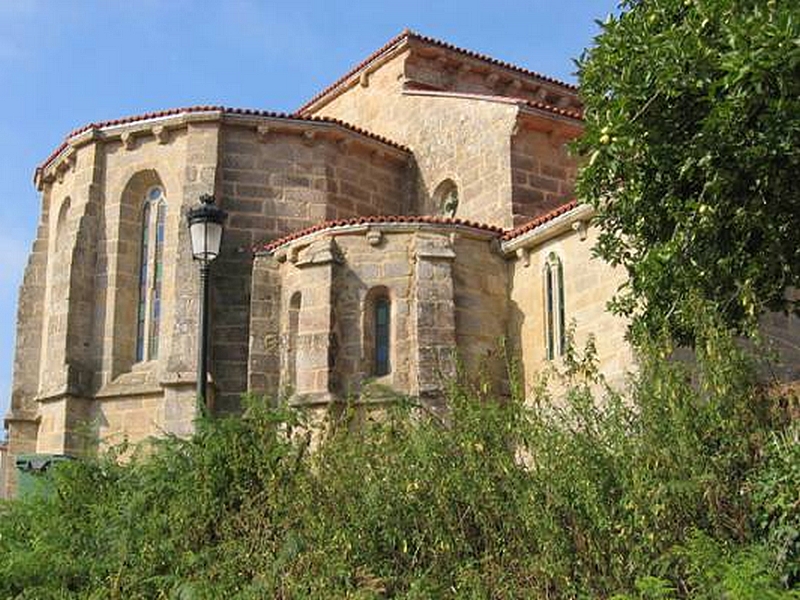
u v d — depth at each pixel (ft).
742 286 44.78
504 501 39.60
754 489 36.96
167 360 91.25
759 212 45.03
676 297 47.39
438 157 103.65
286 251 89.66
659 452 37.17
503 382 84.28
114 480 49.70
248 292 93.30
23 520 49.21
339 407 81.30
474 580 37.68
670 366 40.60
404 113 109.70
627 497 36.65
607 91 49.42
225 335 91.50
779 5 42.50
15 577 43.52
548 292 83.46
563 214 81.05
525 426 40.81
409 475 41.27
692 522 36.88
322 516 41.42
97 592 41.96
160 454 48.32
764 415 38.99
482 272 86.02
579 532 37.65
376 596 38.14
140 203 98.89
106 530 45.39
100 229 98.27
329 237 86.07
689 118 46.68
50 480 51.39
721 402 38.63
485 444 40.65
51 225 107.34
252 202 96.02
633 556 36.42
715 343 39.68
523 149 95.76
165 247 96.22
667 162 46.98
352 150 101.96
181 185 95.71
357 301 84.38
